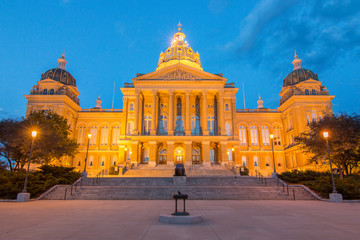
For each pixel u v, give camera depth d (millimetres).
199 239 7535
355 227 9523
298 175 29656
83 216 12023
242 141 62031
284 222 10500
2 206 16344
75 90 62781
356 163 33156
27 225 9719
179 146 51312
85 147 59562
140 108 51750
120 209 14781
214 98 55281
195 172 43281
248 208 15461
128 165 44719
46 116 40688
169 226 9523
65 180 27016
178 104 55031
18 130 30953
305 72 60312
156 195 22781
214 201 20156
